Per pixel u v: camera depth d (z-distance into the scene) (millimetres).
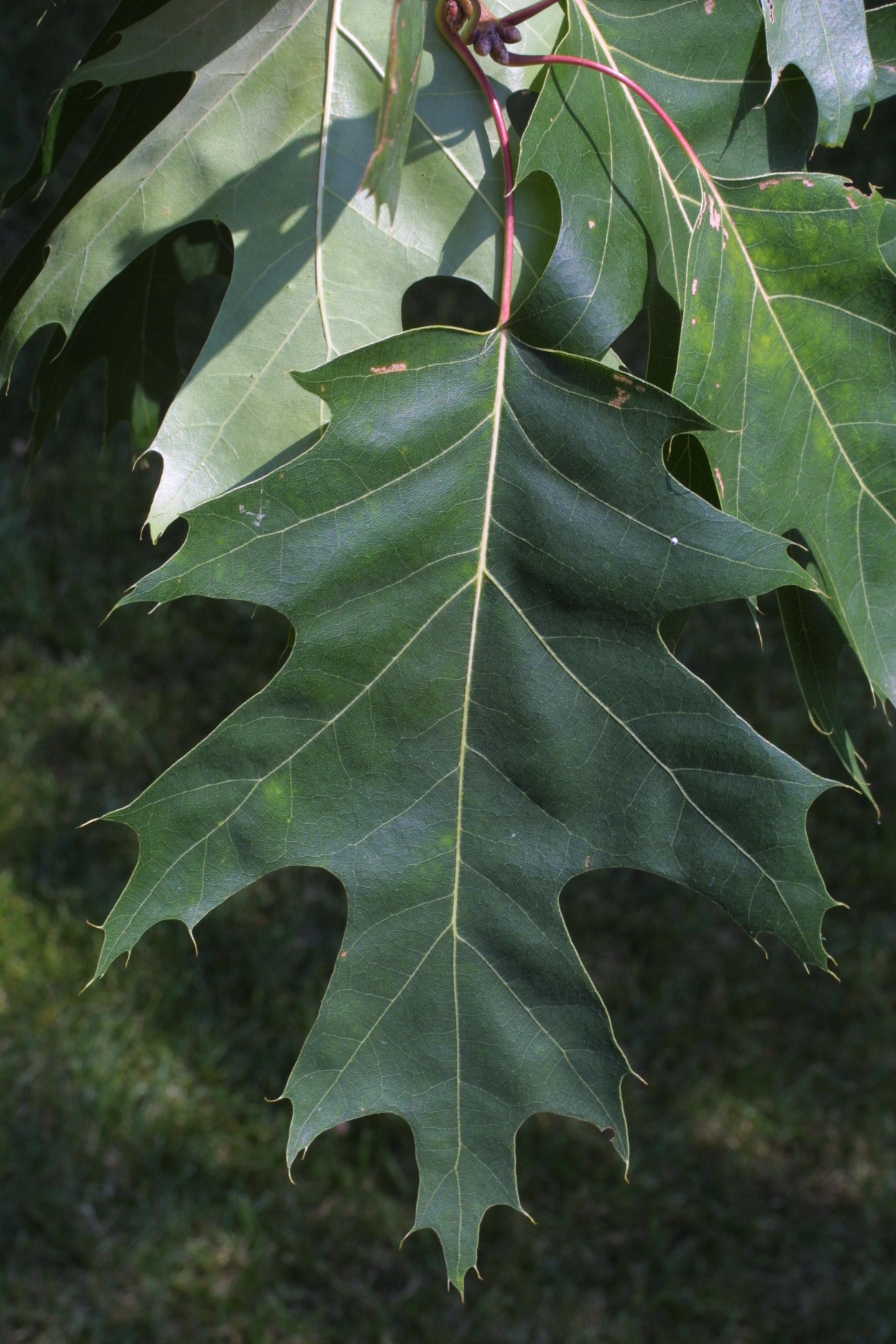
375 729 612
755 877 608
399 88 553
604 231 611
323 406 625
